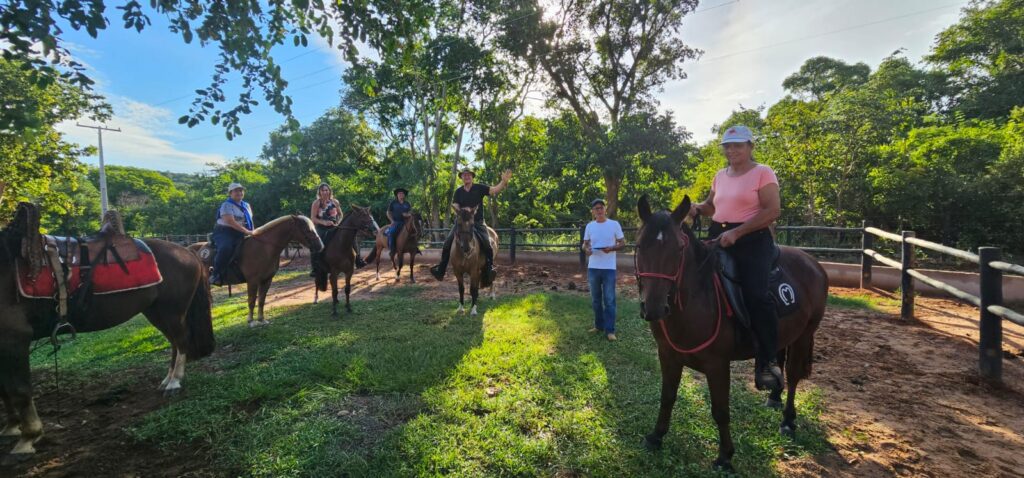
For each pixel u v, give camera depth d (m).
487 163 23.53
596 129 19.05
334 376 4.41
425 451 2.99
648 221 2.62
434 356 4.98
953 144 12.20
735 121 27.06
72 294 3.46
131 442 3.29
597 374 4.43
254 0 3.91
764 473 2.81
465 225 6.90
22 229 3.24
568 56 18.11
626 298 8.55
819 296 3.34
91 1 3.23
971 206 11.13
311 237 7.01
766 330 2.67
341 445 3.14
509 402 3.76
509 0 17.84
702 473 2.80
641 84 19.02
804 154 13.95
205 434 3.33
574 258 14.13
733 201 2.92
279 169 31.47
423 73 19.30
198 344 4.56
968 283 7.74
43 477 2.89
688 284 2.65
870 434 3.32
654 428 3.23
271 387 4.12
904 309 6.63
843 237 13.03
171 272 4.23
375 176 27.58
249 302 6.82
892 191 11.97
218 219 6.87
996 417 3.61
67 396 4.23
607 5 17.95
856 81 28.75
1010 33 18.88
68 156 13.21
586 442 3.17
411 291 10.20
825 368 4.73
